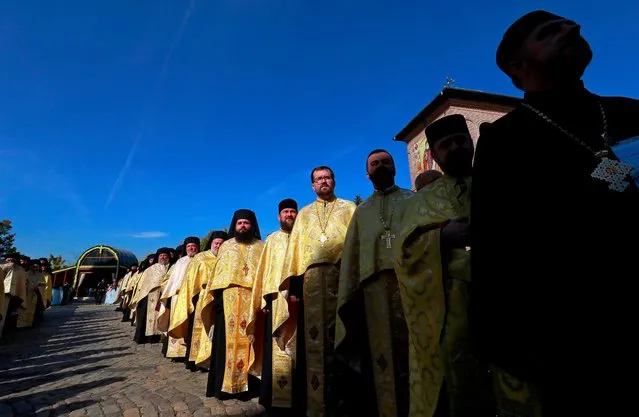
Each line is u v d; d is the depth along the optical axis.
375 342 2.66
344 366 3.19
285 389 3.84
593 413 0.99
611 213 1.04
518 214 1.14
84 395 4.72
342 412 3.09
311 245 3.61
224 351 4.61
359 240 2.94
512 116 1.32
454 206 1.94
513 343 1.09
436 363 1.82
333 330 3.35
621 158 1.10
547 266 1.07
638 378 0.96
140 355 7.88
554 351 1.03
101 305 29.50
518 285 1.10
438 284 1.79
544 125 1.21
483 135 1.35
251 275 4.91
